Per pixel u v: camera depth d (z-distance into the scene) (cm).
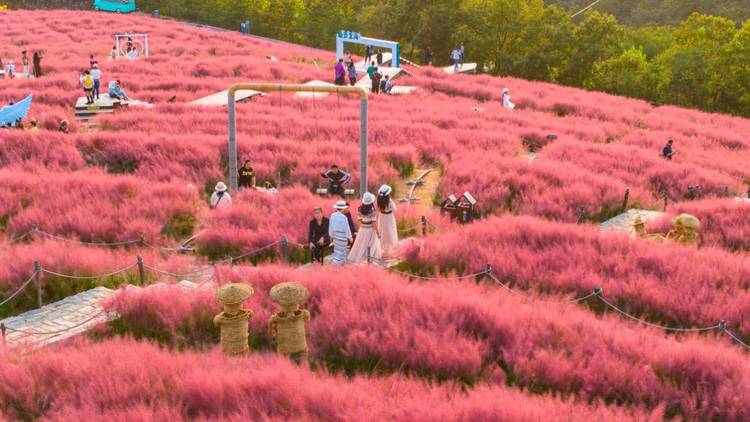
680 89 7019
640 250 1499
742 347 1145
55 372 856
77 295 1308
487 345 1009
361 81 4641
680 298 1266
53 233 1638
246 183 2086
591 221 2094
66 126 2752
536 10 7825
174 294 1169
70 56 5216
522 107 4600
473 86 4888
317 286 1192
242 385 799
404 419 731
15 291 1272
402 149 2611
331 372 984
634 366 924
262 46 6812
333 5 9331
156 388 804
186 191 1966
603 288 1313
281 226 1689
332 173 2048
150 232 1662
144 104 3459
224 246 1612
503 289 1306
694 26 8012
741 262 1480
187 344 1088
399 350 982
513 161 2511
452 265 1472
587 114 4475
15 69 4528
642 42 9462
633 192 2366
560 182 2347
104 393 783
